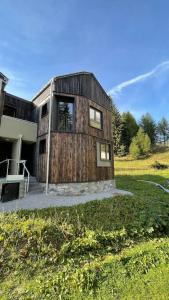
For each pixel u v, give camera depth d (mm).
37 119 13859
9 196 8953
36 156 13047
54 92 11578
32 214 6625
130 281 3816
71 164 11281
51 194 10461
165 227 6285
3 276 4016
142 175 25234
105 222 6617
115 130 45062
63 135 11414
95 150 12977
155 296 3393
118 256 4594
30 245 4832
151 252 4754
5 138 12289
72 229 5633
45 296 3482
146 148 44281
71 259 4562
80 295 3506
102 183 13164
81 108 12367
